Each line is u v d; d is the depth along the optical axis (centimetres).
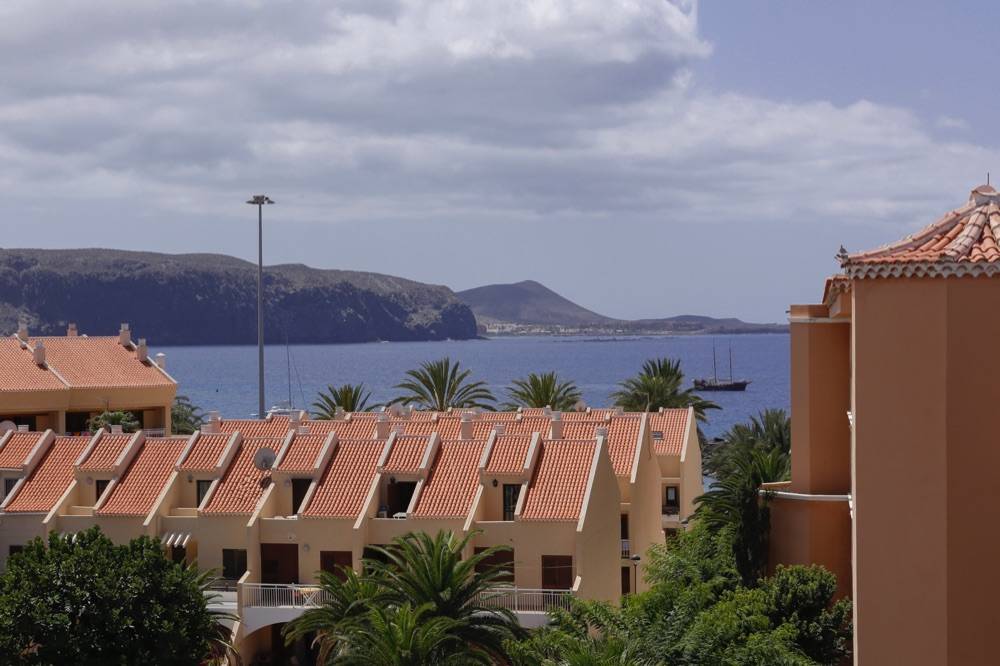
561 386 11281
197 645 5309
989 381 3081
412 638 4759
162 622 5112
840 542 4688
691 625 4112
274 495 6488
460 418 7806
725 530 5012
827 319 4806
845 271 3262
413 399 11031
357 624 5009
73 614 5059
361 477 6431
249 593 6078
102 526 6512
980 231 3219
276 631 6316
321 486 6406
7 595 5000
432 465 6456
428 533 6109
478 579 5309
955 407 3097
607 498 6450
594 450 6344
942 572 3105
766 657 3984
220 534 6400
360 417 8769
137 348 10469
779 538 4859
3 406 9131
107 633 5041
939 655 3106
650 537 7712
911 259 3105
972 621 3086
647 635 4125
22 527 6625
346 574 5562
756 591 4531
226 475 6644
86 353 10150
